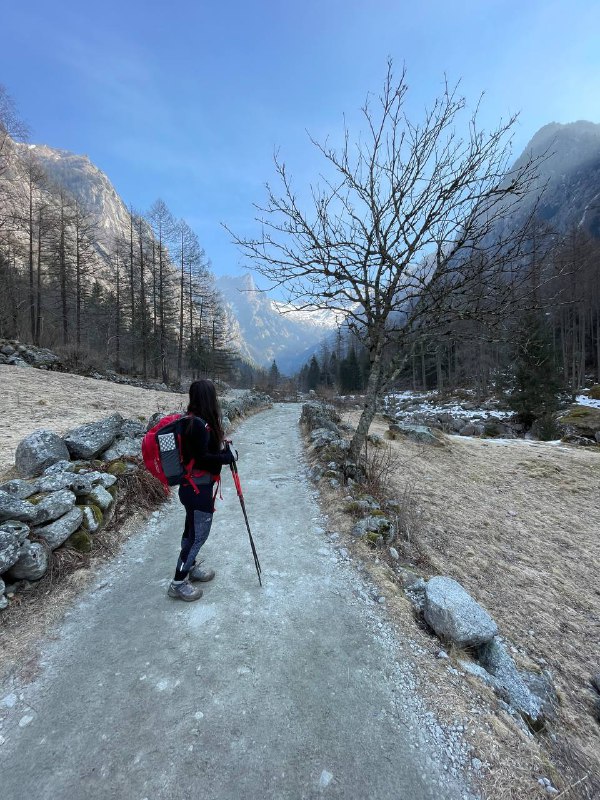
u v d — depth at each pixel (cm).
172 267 3800
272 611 333
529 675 323
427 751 217
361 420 693
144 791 190
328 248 611
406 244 606
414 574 411
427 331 638
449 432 2383
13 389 1391
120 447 625
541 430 1888
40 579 341
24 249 2770
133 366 3228
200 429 313
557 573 558
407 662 283
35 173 2727
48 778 195
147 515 502
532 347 2050
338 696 250
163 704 239
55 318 3153
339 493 582
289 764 206
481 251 555
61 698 242
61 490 416
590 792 229
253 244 620
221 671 267
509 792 200
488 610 418
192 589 343
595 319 4103
